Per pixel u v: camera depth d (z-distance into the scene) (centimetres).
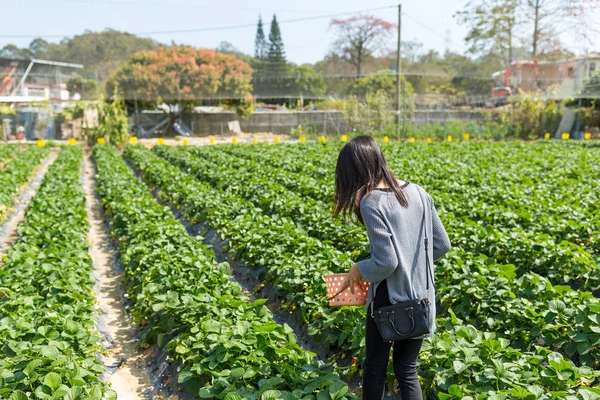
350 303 405
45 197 1243
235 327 517
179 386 540
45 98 4088
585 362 488
